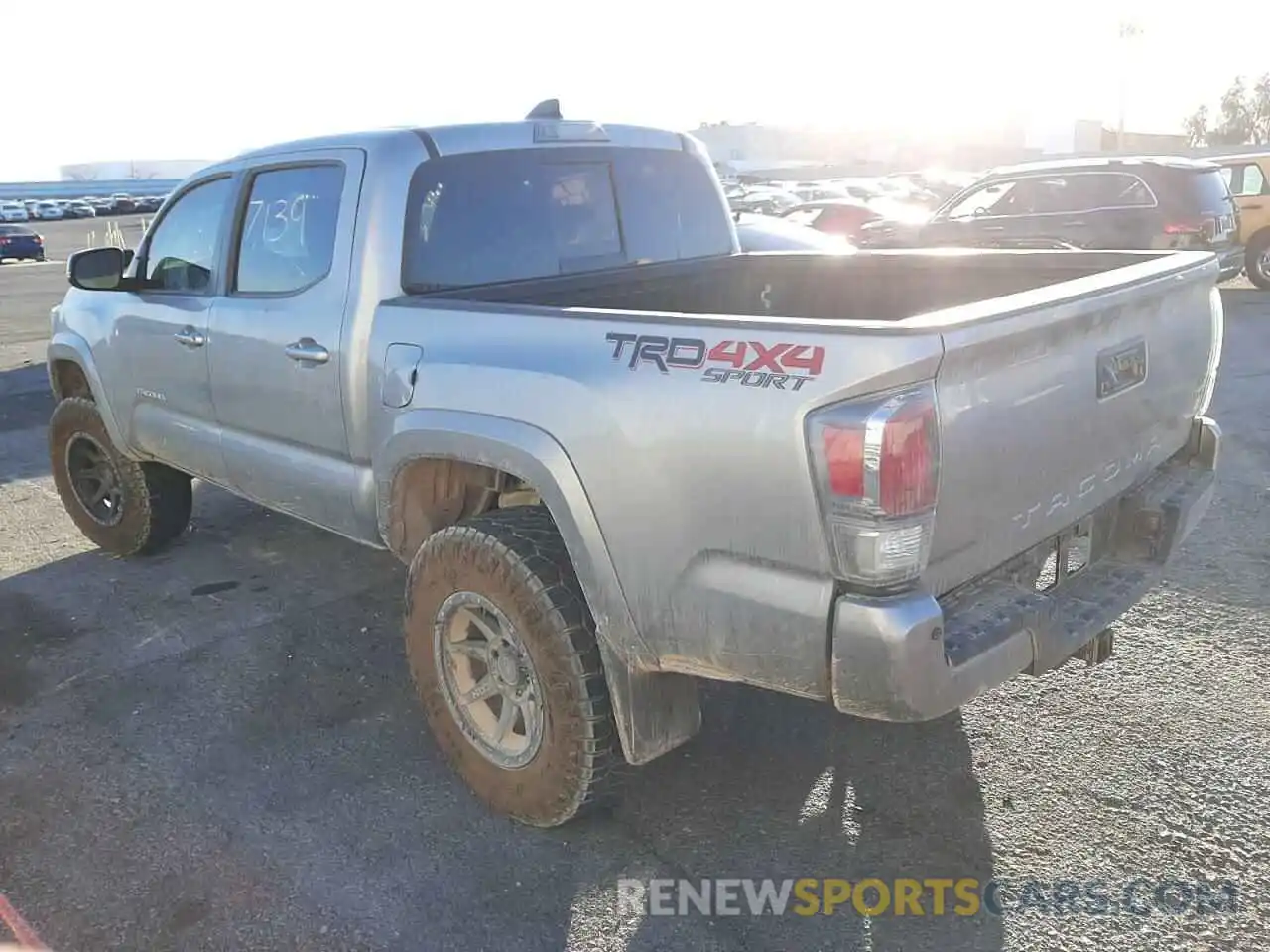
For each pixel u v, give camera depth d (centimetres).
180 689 400
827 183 3634
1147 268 304
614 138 411
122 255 458
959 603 248
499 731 306
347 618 462
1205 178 1171
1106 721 352
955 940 259
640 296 398
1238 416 743
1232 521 531
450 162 353
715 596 243
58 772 346
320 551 546
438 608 310
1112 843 291
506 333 289
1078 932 259
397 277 339
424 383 308
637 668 271
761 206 2908
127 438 488
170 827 314
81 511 547
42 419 909
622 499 256
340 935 267
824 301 434
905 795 317
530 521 296
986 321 228
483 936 266
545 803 294
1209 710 356
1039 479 258
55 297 2086
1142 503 306
